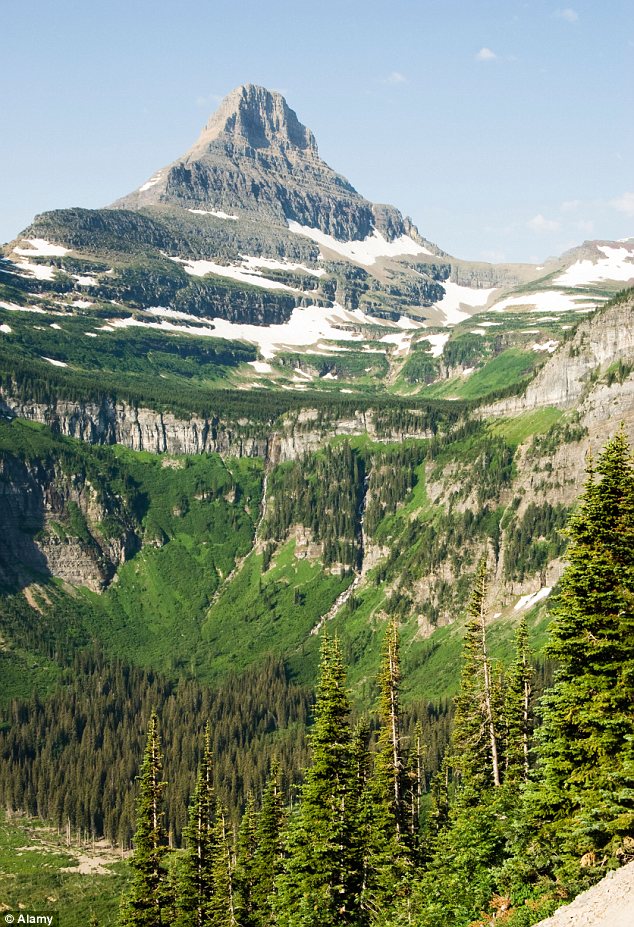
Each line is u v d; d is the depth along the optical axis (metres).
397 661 81.19
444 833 75.56
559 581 55.62
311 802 72.50
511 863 52.22
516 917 45.41
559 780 53.03
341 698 73.69
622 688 51.47
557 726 53.72
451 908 55.41
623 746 50.28
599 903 37.91
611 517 54.34
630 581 52.72
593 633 53.47
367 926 67.94
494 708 79.19
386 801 77.81
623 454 55.22
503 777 78.44
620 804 48.59
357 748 79.50
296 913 70.19
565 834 49.47
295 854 72.31
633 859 45.56
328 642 75.62
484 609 79.56
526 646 82.94
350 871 69.69
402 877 72.38
